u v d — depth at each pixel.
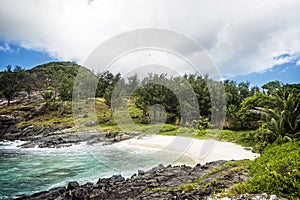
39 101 45.38
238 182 7.18
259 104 17.33
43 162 14.38
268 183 5.98
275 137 12.98
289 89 16.78
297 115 13.32
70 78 41.47
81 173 10.73
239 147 15.61
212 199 6.11
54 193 7.82
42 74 65.38
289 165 6.40
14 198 8.27
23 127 32.31
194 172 8.94
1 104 47.75
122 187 7.52
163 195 6.64
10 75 50.53
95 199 6.84
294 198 5.40
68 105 36.31
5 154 18.41
